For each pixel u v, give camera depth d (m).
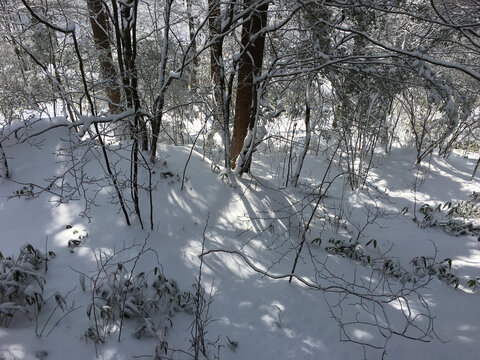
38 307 2.68
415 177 7.89
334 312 3.31
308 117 6.05
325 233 5.16
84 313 2.79
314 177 7.50
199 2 5.43
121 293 2.92
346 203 6.54
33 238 3.66
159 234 4.01
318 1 4.00
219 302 3.30
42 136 4.64
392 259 4.65
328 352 2.83
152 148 4.80
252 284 3.63
